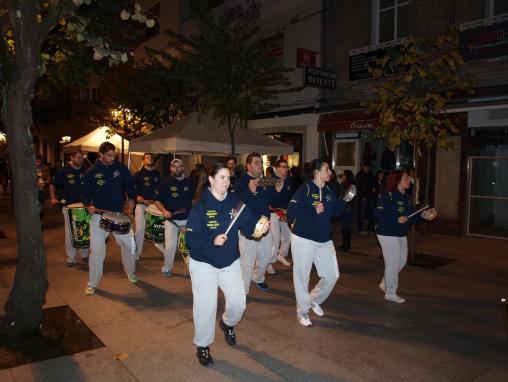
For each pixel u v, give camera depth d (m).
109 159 6.34
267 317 5.59
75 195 8.38
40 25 4.59
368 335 5.10
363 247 10.16
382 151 13.65
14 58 4.67
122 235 6.59
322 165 5.19
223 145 9.66
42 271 4.81
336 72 13.96
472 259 8.99
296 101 15.11
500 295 6.73
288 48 15.38
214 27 9.90
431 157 11.75
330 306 6.08
